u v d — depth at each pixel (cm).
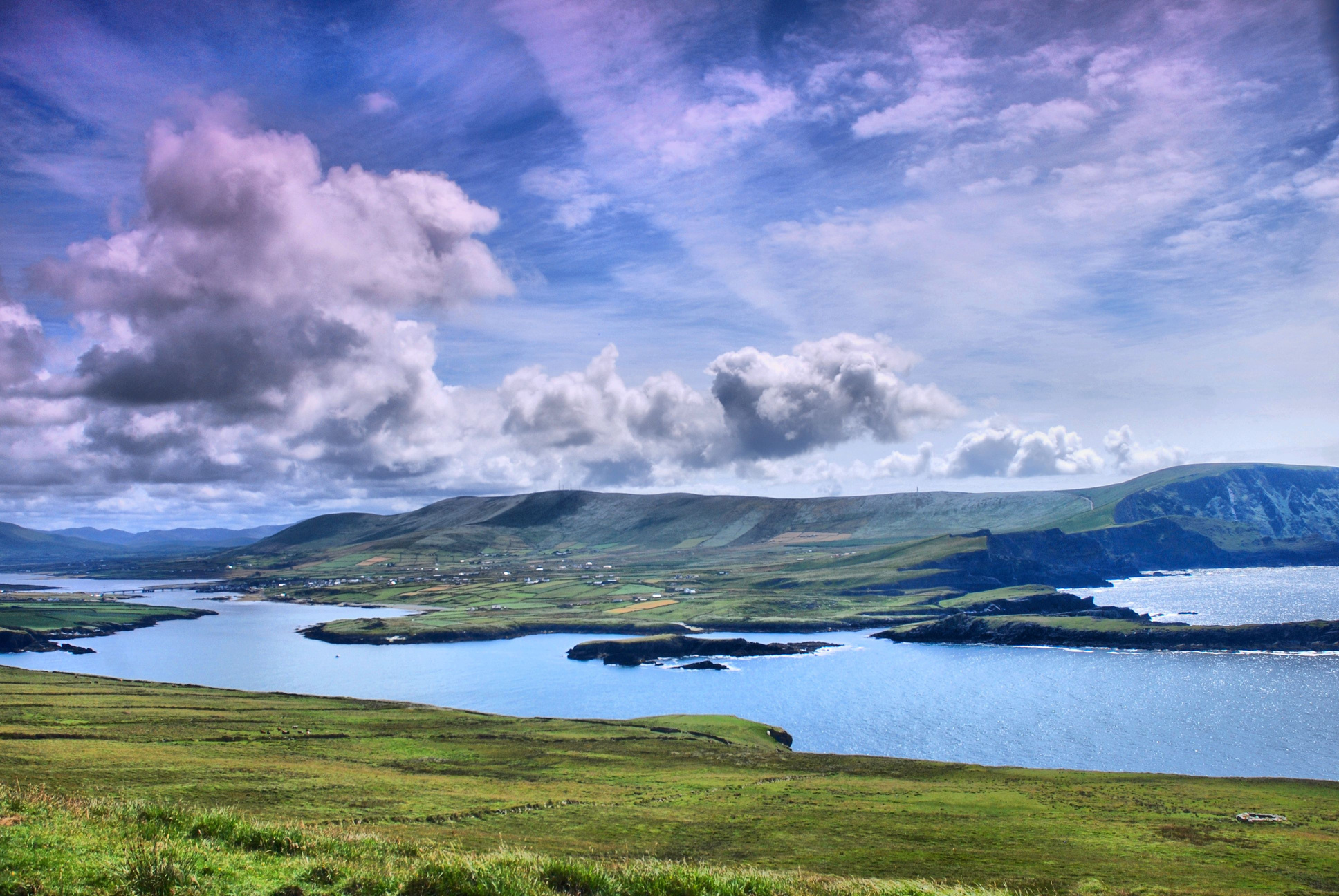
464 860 2630
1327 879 5422
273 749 10062
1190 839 6575
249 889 2280
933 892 2897
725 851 6094
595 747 11344
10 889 2064
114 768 7969
